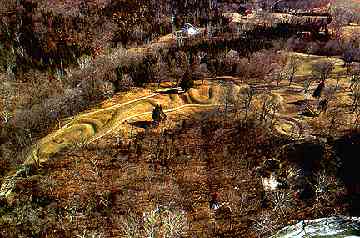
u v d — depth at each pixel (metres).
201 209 102.69
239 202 104.25
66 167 117.44
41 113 145.62
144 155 120.88
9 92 166.88
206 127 132.12
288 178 109.69
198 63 178.38
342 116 132.75
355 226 93.88
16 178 115.88
